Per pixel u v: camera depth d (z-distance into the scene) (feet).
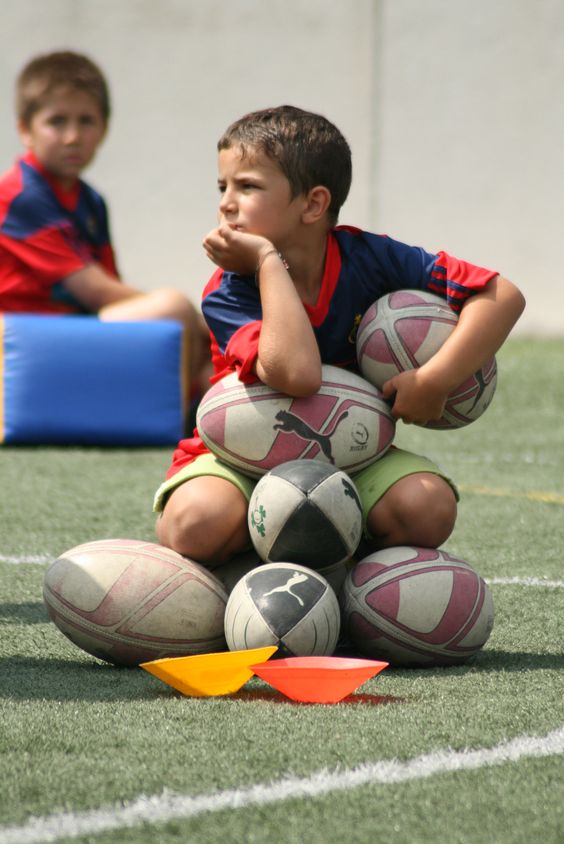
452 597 31.40
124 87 140.87
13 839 20.97
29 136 78.43
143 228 142.41
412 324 32.89
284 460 31.76
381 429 32.53
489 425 86.22
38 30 138.62
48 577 32.27
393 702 28.60
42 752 24.91
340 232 34.60
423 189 143.74
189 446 35.14
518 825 21.70
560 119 143.74
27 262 77.92
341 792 23.03
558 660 32.83
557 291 145.28
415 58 142.41
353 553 32.45
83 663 32.78
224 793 22.91
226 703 28.58
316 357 31.53
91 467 68.23
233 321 33.91
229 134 33.53
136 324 75.41
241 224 33.09
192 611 31.55
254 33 141.79
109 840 20.99
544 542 50.44
